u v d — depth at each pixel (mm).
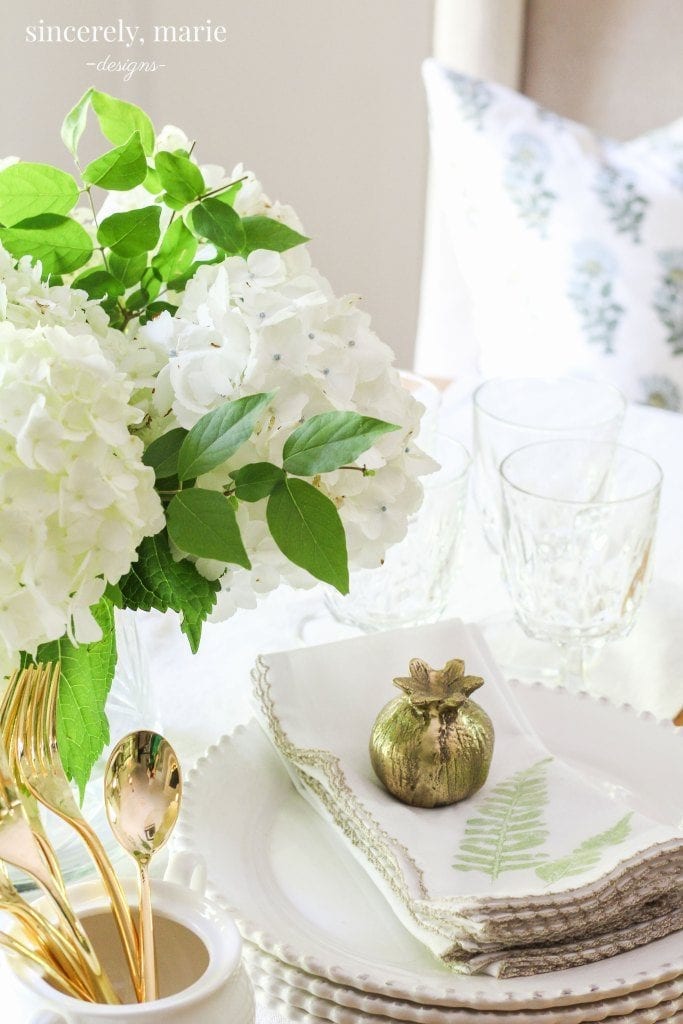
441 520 738
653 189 1367
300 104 1899
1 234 506
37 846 385
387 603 770
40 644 457
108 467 403
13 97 1511
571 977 457
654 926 484
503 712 638
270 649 810
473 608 897
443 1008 444
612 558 735
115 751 426
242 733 639
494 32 1828
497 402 1005
